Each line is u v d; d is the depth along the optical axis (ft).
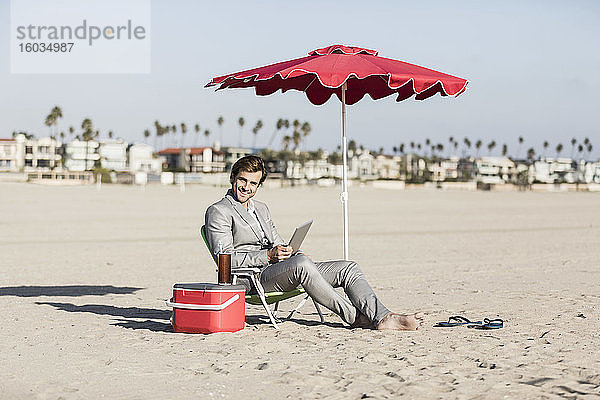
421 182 330.54
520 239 58.95
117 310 24.63
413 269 37.73
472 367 16.26
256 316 23.57
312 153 436.76
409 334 20.02
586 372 15.80
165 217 82.48
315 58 21.16
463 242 55.57
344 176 23.62
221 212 21.17
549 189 322.14
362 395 14.10
